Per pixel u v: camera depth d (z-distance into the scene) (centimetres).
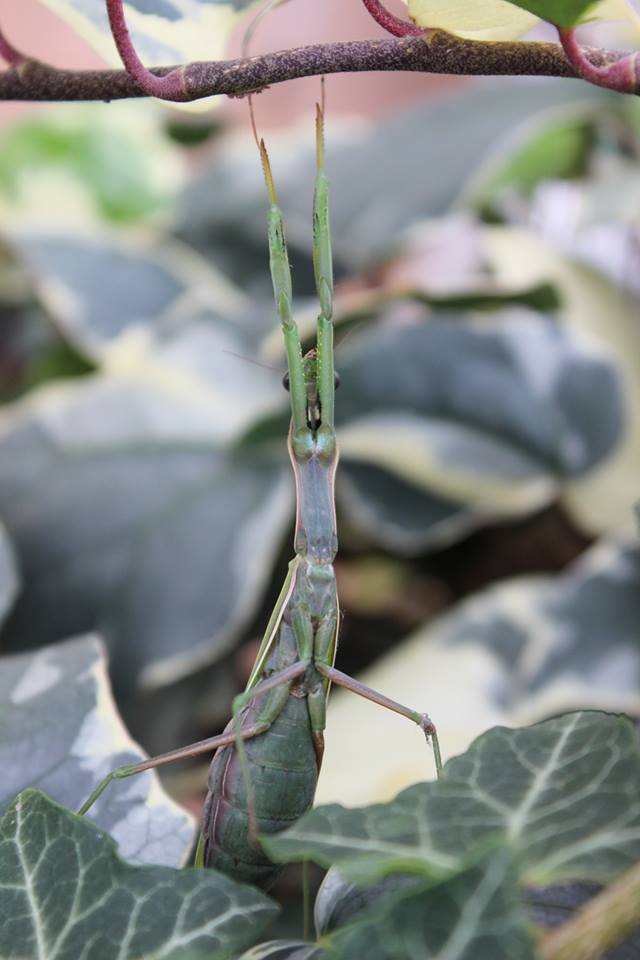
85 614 33
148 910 19
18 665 24
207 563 34
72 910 19
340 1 64
